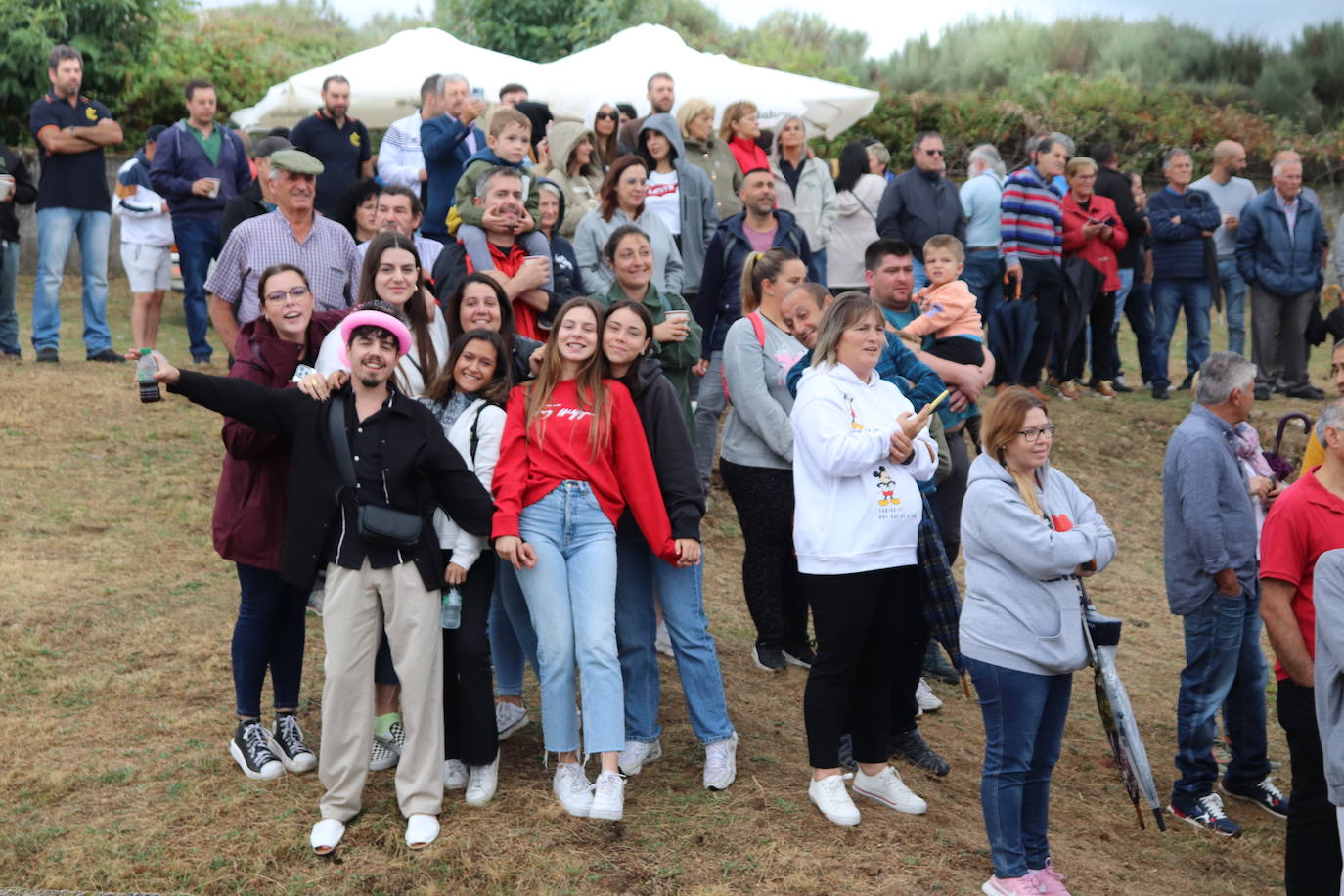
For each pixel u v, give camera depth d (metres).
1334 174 19.22
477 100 8.41
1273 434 10.63
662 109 8.98
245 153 10.32
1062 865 4.86
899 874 4.27
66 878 4.07
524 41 20.31
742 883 4.13
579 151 7.89
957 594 4.56
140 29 16.39
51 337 10.10
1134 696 6.97
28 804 4.49
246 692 4.72
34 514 7.28
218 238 10.14
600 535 4.62
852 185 10.20
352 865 4.15
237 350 4.82
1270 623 4.51
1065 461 10.34
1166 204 11.41
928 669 6.56
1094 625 4.41
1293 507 4.51
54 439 8.41
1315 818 4.40
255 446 4.48
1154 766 6.16
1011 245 10.38
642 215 7.20
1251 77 24.31
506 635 5.14
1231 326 11.84
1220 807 5.55
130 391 9.52
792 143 9.54
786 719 5.66
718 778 4.75
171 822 4.37
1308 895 4.42
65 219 9.95
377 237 4.89
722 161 8.90
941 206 9.79
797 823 4.53
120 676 5.51
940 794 5.12
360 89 13.05
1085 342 11.56
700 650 4.82
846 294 4.70
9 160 9.90
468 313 4.93
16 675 5.46
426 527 4.38
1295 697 4.44
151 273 10.03
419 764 4.34
